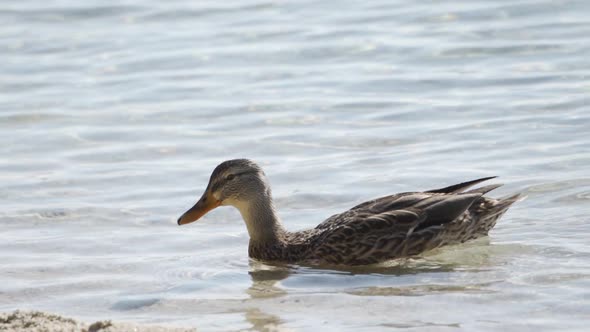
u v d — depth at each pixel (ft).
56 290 40.55
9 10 94.68
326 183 54.08
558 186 51.06
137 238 47.44
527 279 39.63
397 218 44.47
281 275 42.70
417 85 70.74
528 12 84.53
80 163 59.06
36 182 55.72
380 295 38.93
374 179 54.24
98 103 70.64
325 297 38.99
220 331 35.35
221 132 63.82
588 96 65.05
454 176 53.83
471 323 35.19
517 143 58.13
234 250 46.19
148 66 78.48
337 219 45.55
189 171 57.00
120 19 91.61
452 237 45.03
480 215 45.57
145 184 55.16
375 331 34.81
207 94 71.46
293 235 45.68
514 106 64.59
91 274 42.52
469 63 74.59
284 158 58.65
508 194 50.75
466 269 41.86
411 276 41.60
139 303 38.86
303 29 85.15
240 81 73.97
